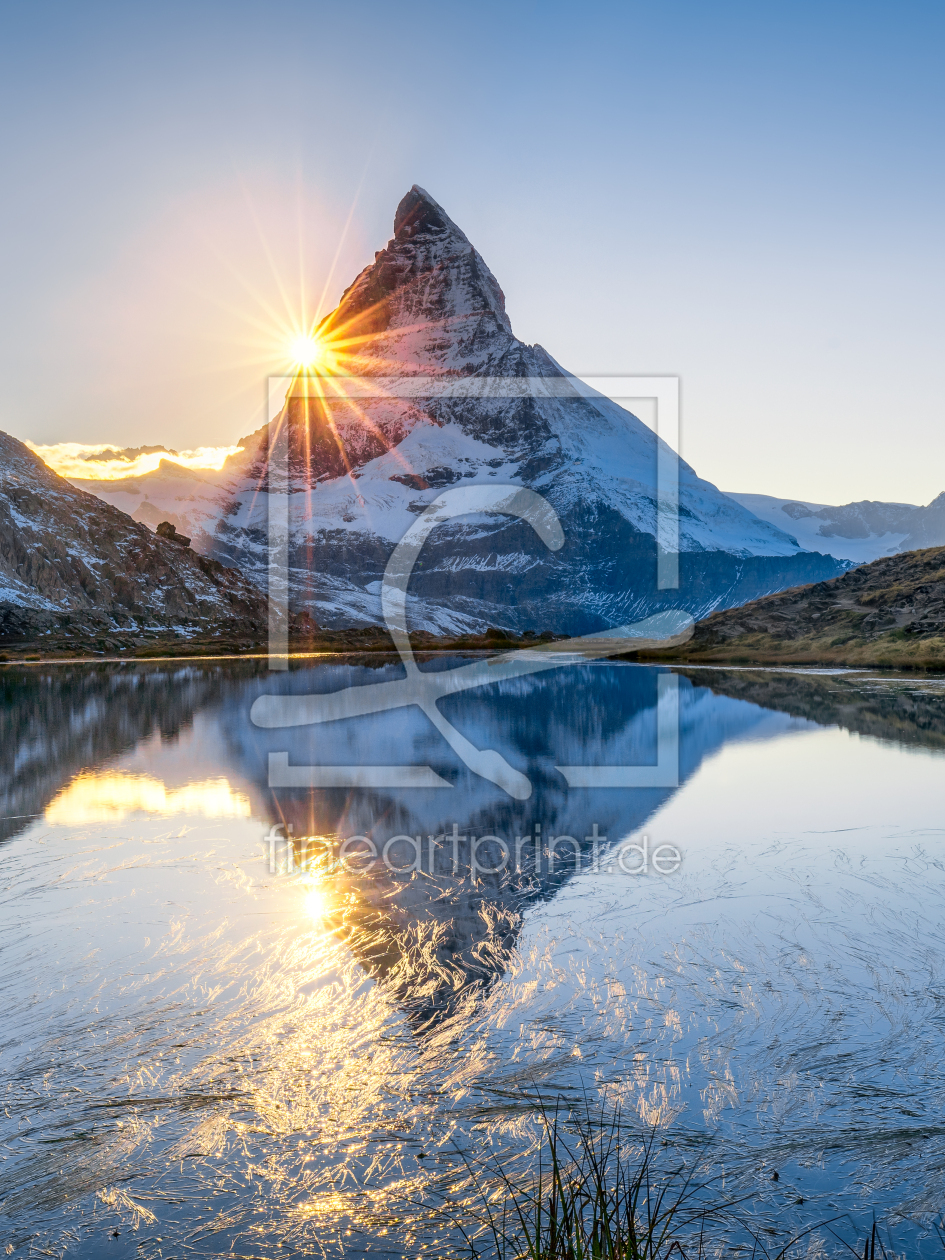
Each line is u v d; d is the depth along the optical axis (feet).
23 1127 19.36
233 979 26.30
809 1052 21.86
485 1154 18.49
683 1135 18.94
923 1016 23.45
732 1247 15.89
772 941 28.81
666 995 25.00
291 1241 16.21
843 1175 17.63
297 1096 20.40
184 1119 19.63
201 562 460.14
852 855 38.88
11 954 28.17
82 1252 16.02
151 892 34.30
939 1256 15.49
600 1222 15.46
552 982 25.95
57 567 382.01
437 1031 23.12
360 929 30.19
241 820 46.52
